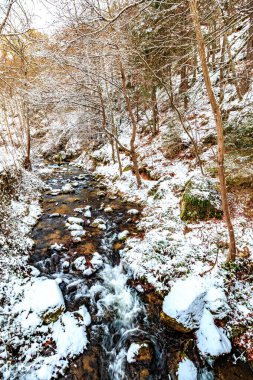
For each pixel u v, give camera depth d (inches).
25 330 173.9
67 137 821.9
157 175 410.9
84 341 172.9
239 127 337.1
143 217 322.3
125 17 274.4
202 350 155.8
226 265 203.0
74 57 358.9
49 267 239.9
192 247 233.9
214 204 269.0
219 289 184.9
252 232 231.8
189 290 179.6
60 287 215.0
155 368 159.0
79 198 423.8
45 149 808.9
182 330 167.0
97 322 188.9
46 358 160.4
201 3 225.9
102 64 402.3
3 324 175.8
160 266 218.5
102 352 170.7
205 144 397.4
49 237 291.7
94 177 557.3
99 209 371.9
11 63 417.1
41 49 340.2
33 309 186.1
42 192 452.4
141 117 655.1
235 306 176.2
